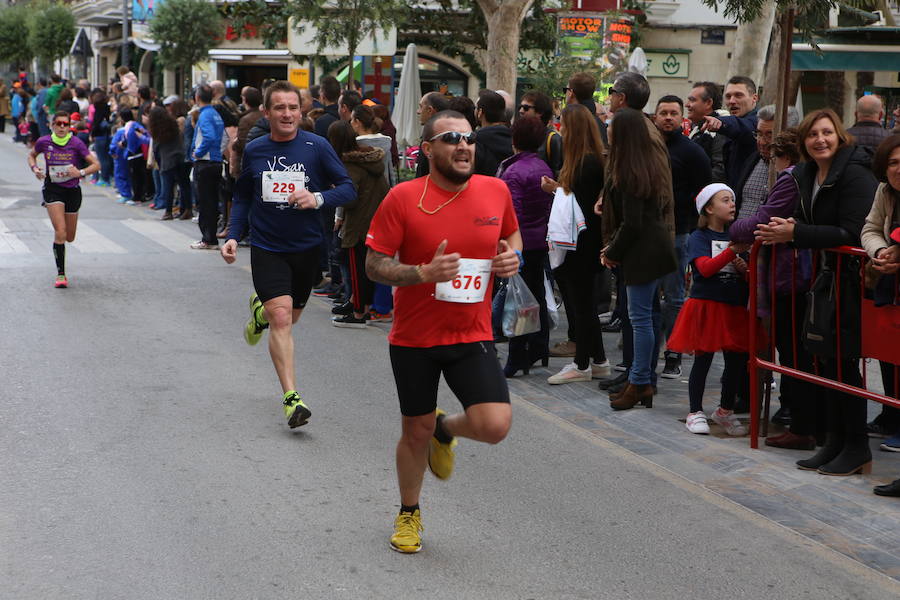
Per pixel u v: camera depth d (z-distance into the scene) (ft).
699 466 18.92
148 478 17.11
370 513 15.97
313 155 20.97
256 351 26.55
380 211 13.91
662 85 82.84
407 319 14.03
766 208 19.29
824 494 17.53
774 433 21.02
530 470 18.37
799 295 19.77
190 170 54.08
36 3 135.33
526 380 25.03
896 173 16.65
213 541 14.69
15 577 13.35
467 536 15.26
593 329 24.76
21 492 16.30
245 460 18.19
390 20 51.34
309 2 50.26
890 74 66.28
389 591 13.33
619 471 18.45
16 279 35.50
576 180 23.27
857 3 31.68
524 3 46.78
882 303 17.31
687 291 29.22
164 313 30.86
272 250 20.77
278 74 96.22
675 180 24.21
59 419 20.15
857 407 18.49
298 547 14.60
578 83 25.99
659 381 25.32
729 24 81.97
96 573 13.55
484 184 14.06
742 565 14.53
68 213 34.27
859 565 14.67
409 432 14.35
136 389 22.50
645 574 14.14
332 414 21.29
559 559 14.55
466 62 84.74
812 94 68.33
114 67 124.67
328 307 33.63
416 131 54.24
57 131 33.53
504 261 13.87
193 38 84.38
